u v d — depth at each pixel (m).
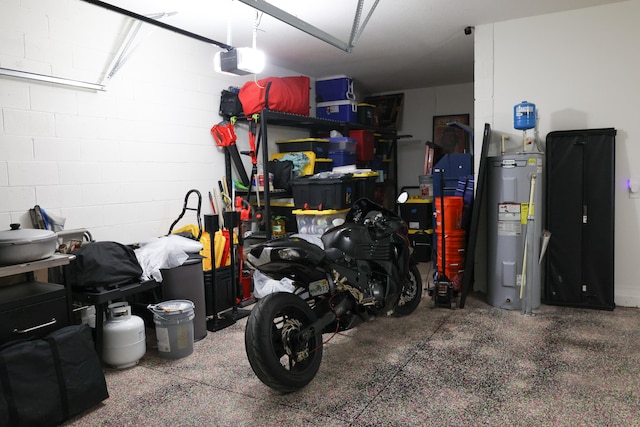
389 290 3.11
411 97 7.46
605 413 2.12
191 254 3.30
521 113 3.72
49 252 2.45
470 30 4.23
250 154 4.67
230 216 3.63
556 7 3.74
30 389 2.05
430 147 6.14
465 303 3.99
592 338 3.07
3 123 2.86
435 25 4.14
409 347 3.00
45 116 3.08
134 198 3.71
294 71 5.83
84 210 3.34
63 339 2.21
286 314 2.46
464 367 2.67
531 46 3.97
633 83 3.67
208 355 2.96
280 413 2.21
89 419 2.20
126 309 2.81
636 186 3.70
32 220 3.01
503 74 4.11
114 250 2.81
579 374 2.53
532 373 2.56
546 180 3.87
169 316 2.86
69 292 2.50
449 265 4.16
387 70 5.96
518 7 3.72
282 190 4.89
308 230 4.62
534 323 3.41
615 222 3.78
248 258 2.59
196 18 3.74
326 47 4.73
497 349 2.93
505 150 4.14
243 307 3.93
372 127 6.57
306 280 2.66
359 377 2.57
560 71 3.89
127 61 3.62
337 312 2.70
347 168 5.00
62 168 3.19
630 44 3.65
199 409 2.27
